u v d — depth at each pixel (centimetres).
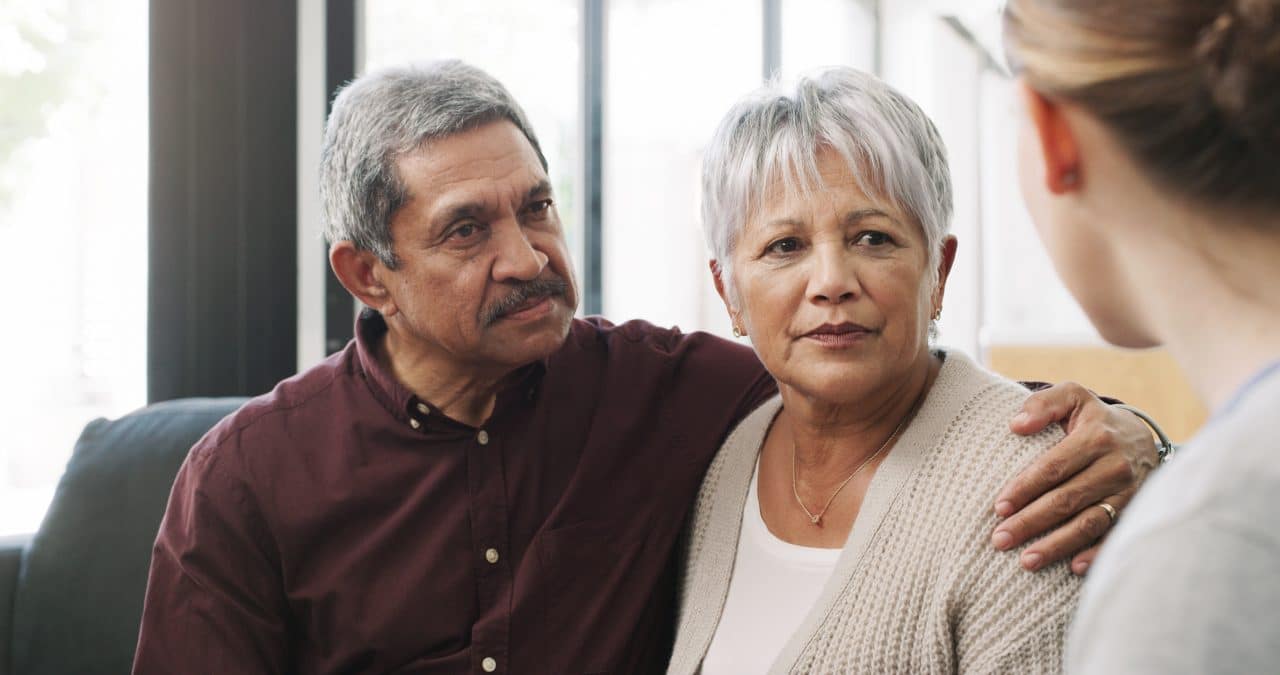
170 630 132
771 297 113
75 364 225
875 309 109
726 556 127
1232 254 53
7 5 212
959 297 527
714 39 451
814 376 111
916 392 120
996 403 112
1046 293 600
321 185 139
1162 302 57
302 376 145
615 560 135
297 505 134
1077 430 104
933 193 112
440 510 135
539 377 141
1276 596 45
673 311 442
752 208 114
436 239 128
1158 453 107
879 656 108
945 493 108
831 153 110
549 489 138
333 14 264
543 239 132
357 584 133
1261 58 48
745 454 133
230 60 241
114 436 178
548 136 371
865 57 513
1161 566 48
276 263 249
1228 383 55
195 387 238
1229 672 45
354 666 135
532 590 132
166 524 137
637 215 425
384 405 137
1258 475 47
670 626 138
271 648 134
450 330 130
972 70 535
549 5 363
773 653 117
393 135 128
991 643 101
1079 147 58
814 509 122
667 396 144
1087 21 54
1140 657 47
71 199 222
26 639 167
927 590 107
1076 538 98
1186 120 51
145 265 234
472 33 329
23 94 215
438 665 132
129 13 229
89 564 168
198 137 237
